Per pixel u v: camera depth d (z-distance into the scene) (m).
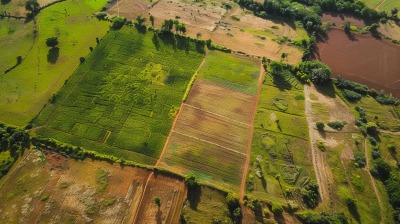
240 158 58.56
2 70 74.62
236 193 52.72
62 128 61.75
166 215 49.06
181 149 59.56
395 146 60.56
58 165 55.25
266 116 66.75
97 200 50.56
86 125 62.72
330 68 81.88
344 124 64.81
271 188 53.34
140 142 60.22
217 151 59.59
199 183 52.94
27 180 52.97
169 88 72.62
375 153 58.09
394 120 66.56
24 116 64.00
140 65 78.38
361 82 77.69
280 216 49.16
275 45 89.50
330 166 56.84
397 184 51.94
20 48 81.62
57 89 70.69
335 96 72.19
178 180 54.09
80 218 48.31
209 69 79.00
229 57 83.44
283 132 63.22
